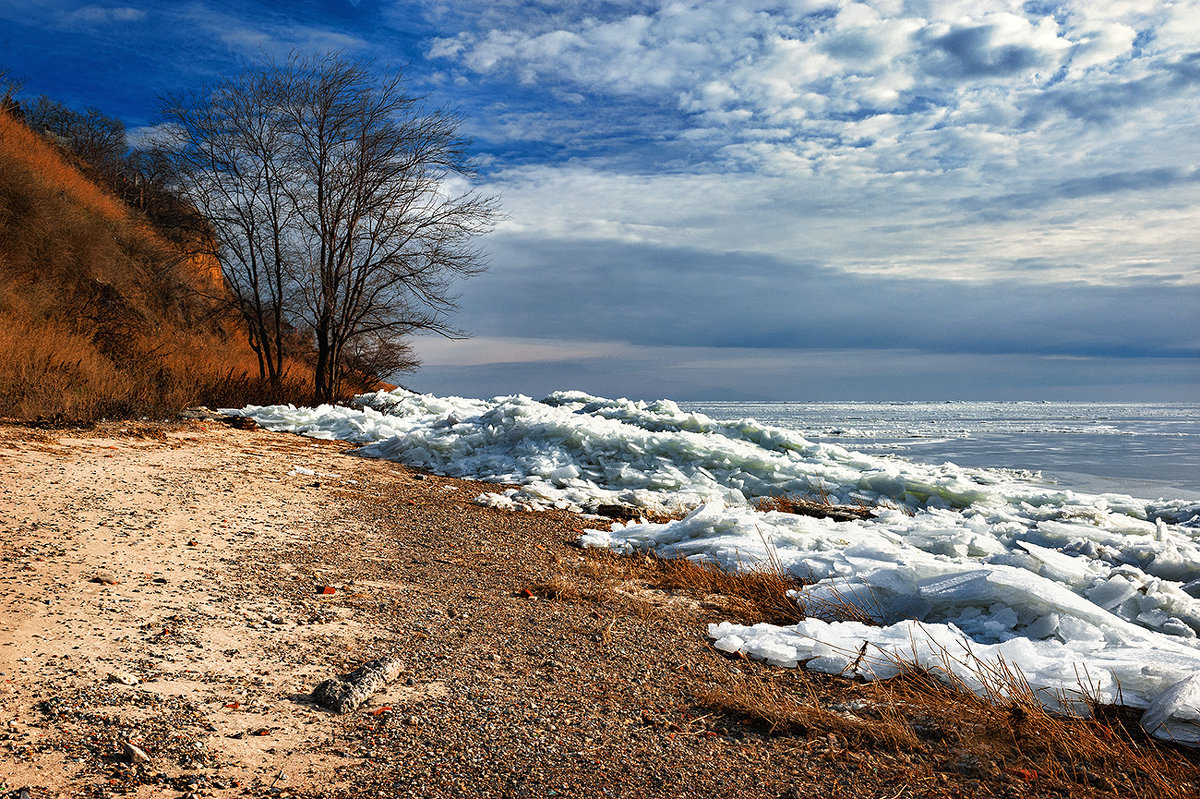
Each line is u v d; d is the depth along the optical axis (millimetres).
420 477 11789
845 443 31141
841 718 3934
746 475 12594
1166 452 26703
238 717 3320
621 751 3434
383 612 5133
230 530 6859
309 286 20469
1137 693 4367
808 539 8031
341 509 8633
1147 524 9531
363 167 19875
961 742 3752
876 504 11805
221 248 20375
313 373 25984
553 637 5047
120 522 6512
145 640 4055
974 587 5629
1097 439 34250
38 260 17688
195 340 22297
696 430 15320
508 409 14891
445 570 6547
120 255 21547
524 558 7359
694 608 6223
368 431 15430
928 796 3221
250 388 19094
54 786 2600
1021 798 3252
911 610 5875
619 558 7828
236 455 11414
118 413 13328
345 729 3348
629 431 13781
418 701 3732
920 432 40156
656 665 4711
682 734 3701
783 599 6484
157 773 2773
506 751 3299
